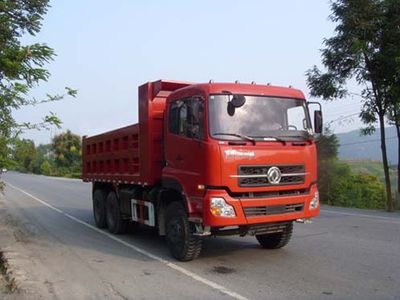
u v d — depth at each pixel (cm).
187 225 838
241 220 771
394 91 1633
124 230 1198
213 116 780
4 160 779
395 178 2336
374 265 799
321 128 883
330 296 632
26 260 912
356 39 1634
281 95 844
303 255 888
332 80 1792
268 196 797
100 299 654
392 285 679
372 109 1766
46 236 1202
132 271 809
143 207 1020
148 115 949
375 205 2125
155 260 888
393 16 1634
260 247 970
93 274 797
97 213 1341
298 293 649
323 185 2278
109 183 1239
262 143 796
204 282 721
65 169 6581
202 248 966
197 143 793
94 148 1354
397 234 1115
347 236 1093
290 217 820
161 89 946
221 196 762
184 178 827
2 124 773
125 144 1105
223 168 763
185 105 833
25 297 667
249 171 781
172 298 645
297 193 837
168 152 884
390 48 1614
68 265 870
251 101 812
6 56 761
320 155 2336
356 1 1658
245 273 768
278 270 781
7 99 755
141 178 982
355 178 2458
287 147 820
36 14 863
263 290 668
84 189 3181
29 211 1812
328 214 1579
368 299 618
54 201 2244
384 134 1761
